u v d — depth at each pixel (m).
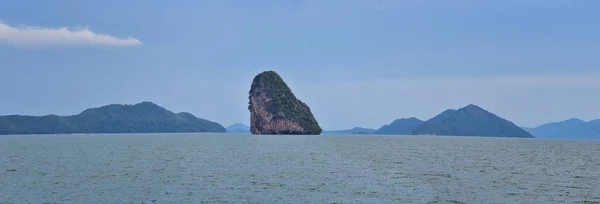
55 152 83.50
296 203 32.03
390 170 52.94
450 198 34.53
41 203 31.45
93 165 56.22
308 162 62.94
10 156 72.00
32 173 47.19
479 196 35.53
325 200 33.25
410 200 33.56
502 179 45.50
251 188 38.00
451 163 64.00
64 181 41.34
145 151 86.69
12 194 34.62
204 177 44.47
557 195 36.41
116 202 31.97
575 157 82.06
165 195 34.59
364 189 38.12
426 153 88.31
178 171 49.56
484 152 95.88
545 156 84.31
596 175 50.09
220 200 32.84
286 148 101.06
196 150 90.75
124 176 45.00
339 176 46.41
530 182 43.53
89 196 34.03
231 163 59.84
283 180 42.88
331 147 108.94
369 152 89.19
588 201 34.12
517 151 103.38
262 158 69.38
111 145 116.25
